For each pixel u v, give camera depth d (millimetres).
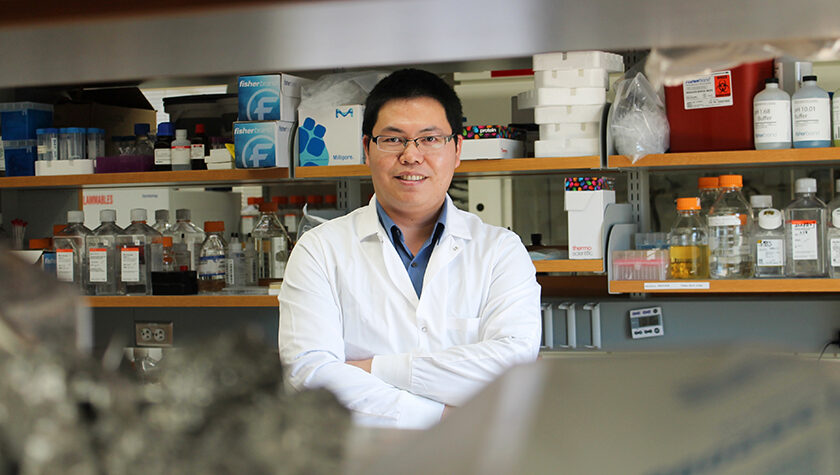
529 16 311
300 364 1720
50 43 326
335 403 212
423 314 1803
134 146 3109
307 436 202
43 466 205
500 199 3490
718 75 2434
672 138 2512
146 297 2857
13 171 3137
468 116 3422
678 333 2680
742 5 300
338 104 2686
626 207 2803
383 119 1797
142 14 271
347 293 1822
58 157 3061
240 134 2721
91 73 420
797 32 347
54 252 3016
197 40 328
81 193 3451
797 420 174
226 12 269
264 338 227
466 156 2555
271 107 2711
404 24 311
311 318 1787
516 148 2664
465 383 1685
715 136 2457
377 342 1810
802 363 185
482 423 171
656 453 164
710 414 172
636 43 377
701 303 2666
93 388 212
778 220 2471
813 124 2373
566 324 2750
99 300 2902
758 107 2410
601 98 2520
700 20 325
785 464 171
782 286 2375
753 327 2635
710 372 180
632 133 2455
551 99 2543
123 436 207
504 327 1782
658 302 2689
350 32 323
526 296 1839
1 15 271
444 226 1845
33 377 209
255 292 2885
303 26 301
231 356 219
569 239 2566
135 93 3396
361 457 191
